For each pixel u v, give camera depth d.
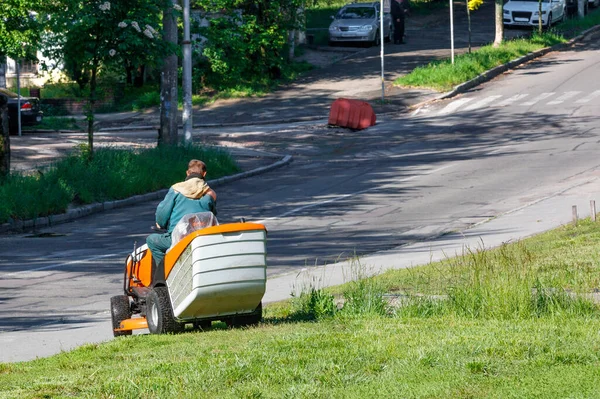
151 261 17.62
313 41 98.31
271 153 56.22
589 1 117.12
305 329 15.92
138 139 59.78
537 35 90.88
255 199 41.62
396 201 38.94
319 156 55.16
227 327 17.30
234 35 78.06
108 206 40.88
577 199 36.41
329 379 11.88
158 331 16.66
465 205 37.03
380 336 14.60
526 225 31.42
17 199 36.81
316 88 78.62
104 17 42.16
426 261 25.86
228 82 80.19
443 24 110.19
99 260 29.00
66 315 21.16
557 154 49.16
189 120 51.78
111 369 13.33
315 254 28.86
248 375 12.34
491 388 11.08
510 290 17.27
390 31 97.38
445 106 69.38
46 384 12.44
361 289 18.83
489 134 57.91
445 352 12.95
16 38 37.78
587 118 60.62
